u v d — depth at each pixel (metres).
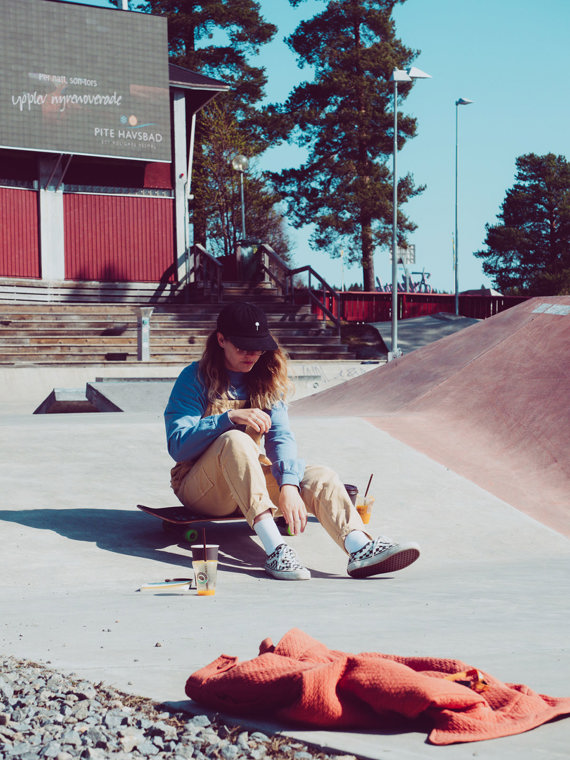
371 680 1.99
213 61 41.88
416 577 4.34
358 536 4.31
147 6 41.78
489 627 2.98
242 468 4.36
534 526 5.60
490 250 69.25
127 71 23.95
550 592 3.81
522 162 68.75
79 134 23.53
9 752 1.90
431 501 5.98
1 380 18.77
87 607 3.54
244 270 26.47
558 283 62.06
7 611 3.49
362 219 41.56
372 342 29.17
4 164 23.58
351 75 40.50
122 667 2.54
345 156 42.22
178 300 25.53
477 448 7.28
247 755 1.85
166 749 1.91
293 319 24.62
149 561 4.57
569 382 7.77
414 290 50.66
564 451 6.83
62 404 14.41
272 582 4.21
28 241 23.80
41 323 21.62
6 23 22.62
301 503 4.35
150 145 24.28
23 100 22.89
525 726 1.89
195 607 3.49
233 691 2.09
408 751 1.80
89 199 24.53
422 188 42.12
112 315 22.78
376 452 7.00
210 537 5.14
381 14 41.03
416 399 8.76
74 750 1.90
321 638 2.80
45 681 2.42
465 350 9.73
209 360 4.64
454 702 1.93
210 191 38.53
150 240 25.28
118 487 6.00
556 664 2.44
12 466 6.29
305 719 1.99
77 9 23.38
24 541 4.76
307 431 7.52
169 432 4.62
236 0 41.44
